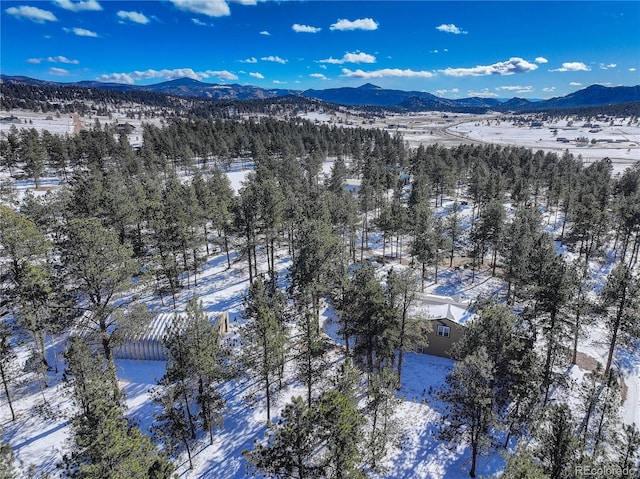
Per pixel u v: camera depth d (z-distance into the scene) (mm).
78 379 19250
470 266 55844
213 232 62344
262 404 27766
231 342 33656
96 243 23500
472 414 22391
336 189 72000
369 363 29078
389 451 24656
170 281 38250
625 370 34062
